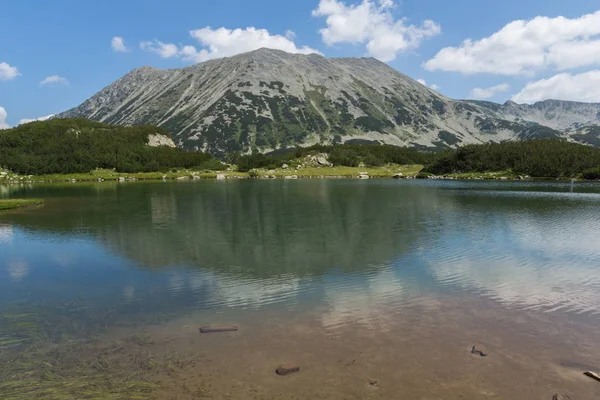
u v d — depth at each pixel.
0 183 154.12
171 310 16.97
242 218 46.06
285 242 31.94
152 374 11.29
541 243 30.72
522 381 10.76
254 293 19.20
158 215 49.50
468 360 11.94
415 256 26.61
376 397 9.98
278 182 144.50
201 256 27.44
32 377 11.21
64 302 18.28
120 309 17.22
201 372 11.36
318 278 21.61
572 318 15.42
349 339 13.52
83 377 11.16
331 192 87.88
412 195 78.44
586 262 24.62
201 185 125.00
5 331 14.74
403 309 16.53
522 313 15.98
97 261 26.52
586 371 11.23
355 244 30.88
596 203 61.31
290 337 13.77
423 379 10.84
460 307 16.72
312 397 9.98
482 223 41.16
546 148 172.38
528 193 82.56
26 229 40.03
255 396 10.05
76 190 104.50
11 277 22.81
